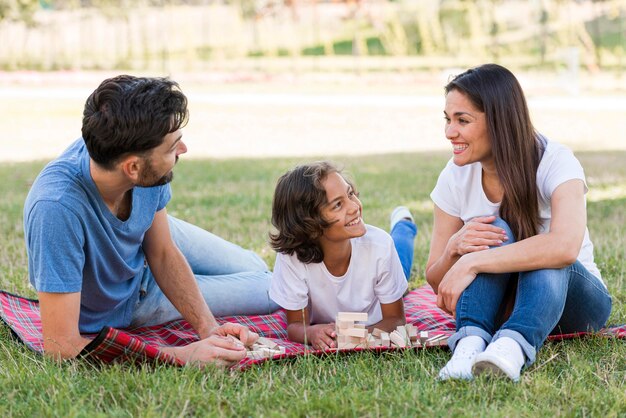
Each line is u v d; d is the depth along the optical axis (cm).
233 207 696
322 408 257
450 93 313
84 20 3459
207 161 1074
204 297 373
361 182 841
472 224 314
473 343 284
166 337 352
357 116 1742
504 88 307
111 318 343
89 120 276
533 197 313
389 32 3344
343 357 310
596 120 1540
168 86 280
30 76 2641
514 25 3350
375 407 255
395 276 348
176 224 383
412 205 689
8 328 347
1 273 455
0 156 1170
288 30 3531
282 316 388
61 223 288
